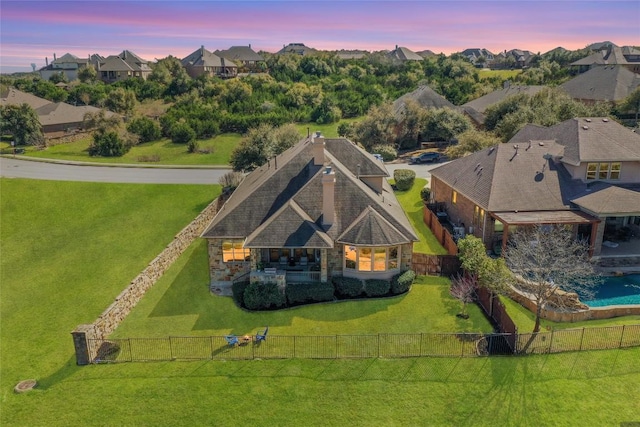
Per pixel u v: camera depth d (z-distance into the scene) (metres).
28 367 21.98
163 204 49.53
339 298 27.66
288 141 54.03
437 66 133.12
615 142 34.34
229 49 153.50
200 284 30.14
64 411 18.77
